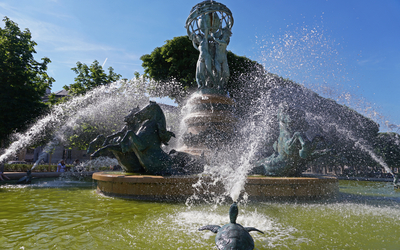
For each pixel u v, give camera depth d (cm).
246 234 287
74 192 799
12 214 468
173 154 830
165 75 2309
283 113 769
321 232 374
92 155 751
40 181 1253
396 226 414
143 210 509
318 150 768
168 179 638
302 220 446
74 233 352
